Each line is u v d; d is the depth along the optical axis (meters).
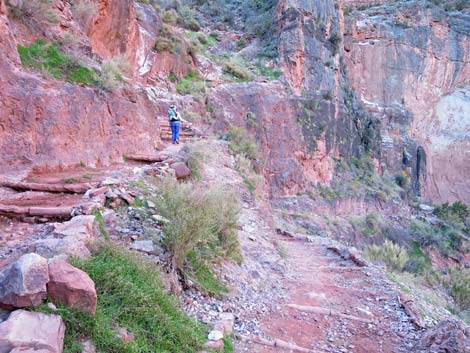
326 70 35.78
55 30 9.77
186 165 10.19
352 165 39.06
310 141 31.66
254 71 30.97
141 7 23.78
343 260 10.73
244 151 18.33
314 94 33.44
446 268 34.56
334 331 5.52
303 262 10.02
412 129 54.78
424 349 4.99
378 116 51.91
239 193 11.65
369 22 54.53
